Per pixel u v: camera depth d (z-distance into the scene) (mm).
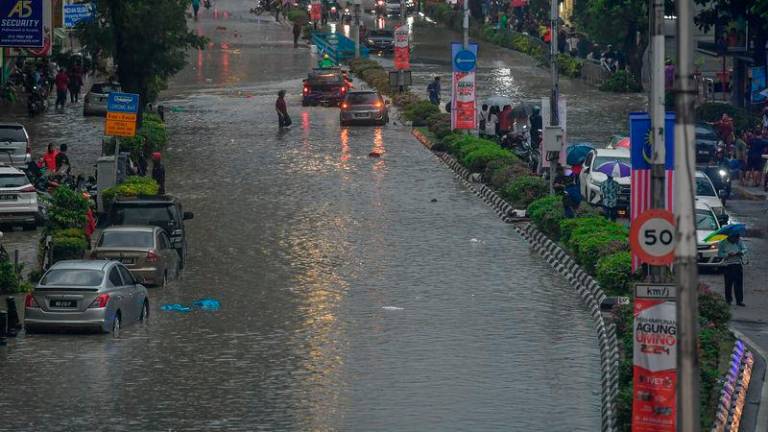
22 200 83625
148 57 124750
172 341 58188
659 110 44719
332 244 81812
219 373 52594
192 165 112062
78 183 93250
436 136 126938
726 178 95688
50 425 45375
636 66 166000
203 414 46812
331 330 60406
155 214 74312
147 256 68875
